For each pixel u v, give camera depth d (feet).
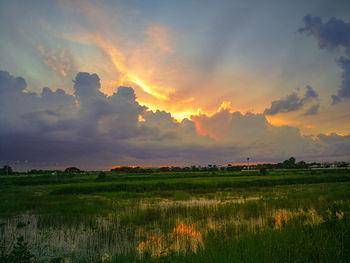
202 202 66.95
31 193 100.99
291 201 50.93
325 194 67.05
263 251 16.62
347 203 40.29
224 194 88.63
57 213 46.52
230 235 25.11
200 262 16.21
